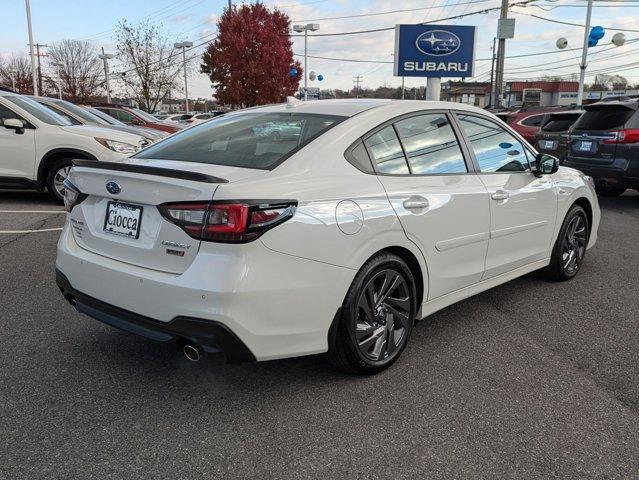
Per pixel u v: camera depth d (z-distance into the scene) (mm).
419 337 3865
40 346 3586
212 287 2531
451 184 3621
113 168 2910
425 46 19625
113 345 3627
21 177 8156
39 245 6012
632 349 3709
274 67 27000
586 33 22531
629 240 6973
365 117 3354
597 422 2824
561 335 3926
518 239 4336
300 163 2965
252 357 2668
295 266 2703
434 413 2891
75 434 2664
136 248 2834
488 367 3414
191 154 3281
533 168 4492
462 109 4016
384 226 3082
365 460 2510
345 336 3018
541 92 73500
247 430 2723
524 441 2658
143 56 33906
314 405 2953
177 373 3275
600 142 9352
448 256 3615
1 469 2398
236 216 2527
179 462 2479
